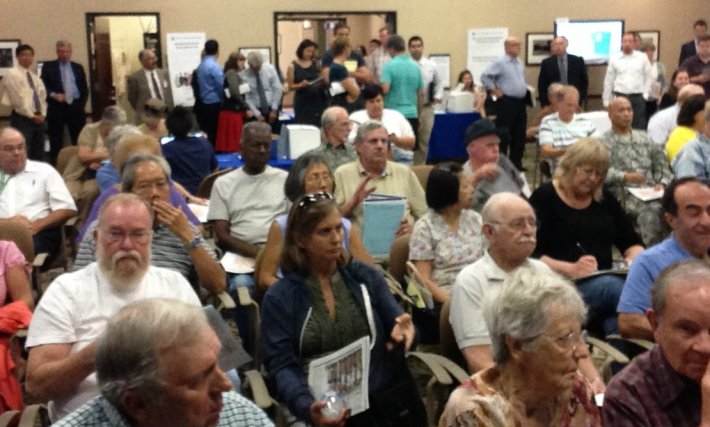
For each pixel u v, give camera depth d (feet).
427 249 13.25
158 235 12.06
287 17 42.34
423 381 13.17
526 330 6.44
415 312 13.00
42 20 39.45
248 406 6.69
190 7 41.14
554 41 39.27
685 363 6.85
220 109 36.52
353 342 9.31
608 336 11.18
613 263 14.90
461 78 41.09
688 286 6.81
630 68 39.60
